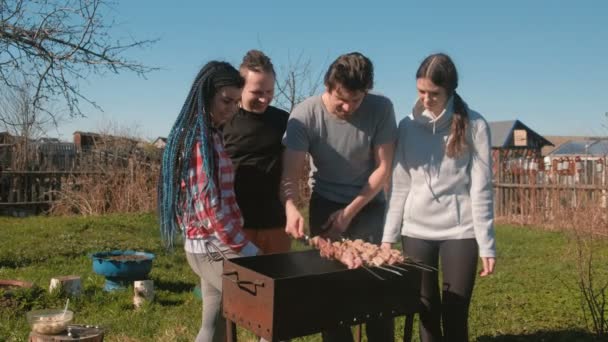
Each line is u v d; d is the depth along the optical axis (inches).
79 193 585.6
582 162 504.1
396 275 116.8
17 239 395.5
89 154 635.5
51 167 632.4
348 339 135.3
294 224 129.7
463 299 128.4
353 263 111.0
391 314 117.3
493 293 251.3
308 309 104.3
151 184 605.6
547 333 186.7
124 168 602.9
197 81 118.0
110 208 582.2
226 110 119.3
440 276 274.2
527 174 550.3
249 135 142.9
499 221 562.3
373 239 144.3
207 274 120.7
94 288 254.8
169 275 289.9
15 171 595.8
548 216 524.7
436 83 122.3
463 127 125.6
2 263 314.2
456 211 130.0
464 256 128.9
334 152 137.8
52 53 319.6
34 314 153.9
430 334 133.7
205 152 113.8
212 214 114.6
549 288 258.2
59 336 142.6
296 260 126.4
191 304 230.4
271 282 100.2
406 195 137.1
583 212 441.7
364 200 136.3
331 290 107.2
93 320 205.9
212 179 113.7
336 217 136.0
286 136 137.8
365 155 138.2
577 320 202.1
